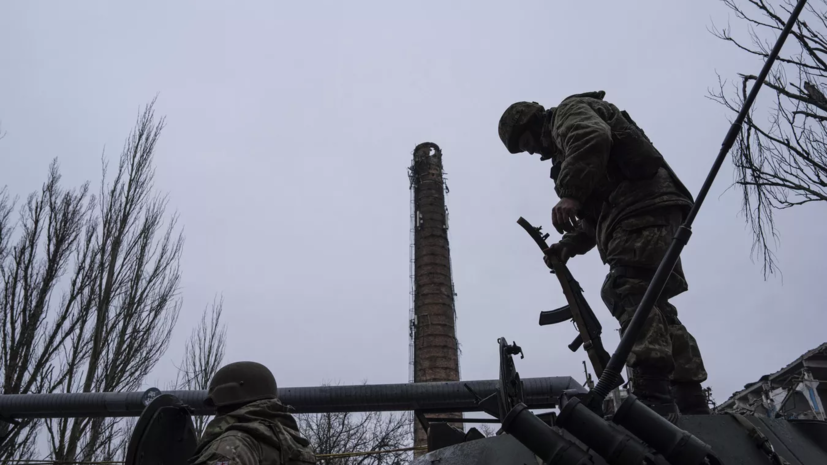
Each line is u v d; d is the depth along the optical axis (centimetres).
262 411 302
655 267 341
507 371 295
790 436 300
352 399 589
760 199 659
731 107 694
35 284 1420
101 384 1469
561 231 329
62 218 1524
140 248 1655
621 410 238
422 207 3903
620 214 354
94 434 1402
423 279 3588
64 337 1442
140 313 1591
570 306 358
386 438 2567
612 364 267
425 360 3284
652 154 352
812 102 660
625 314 338
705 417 291
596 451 238
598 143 329
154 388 599
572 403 244
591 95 388
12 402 630
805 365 1335
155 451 342
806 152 655
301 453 295
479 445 288
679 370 353
